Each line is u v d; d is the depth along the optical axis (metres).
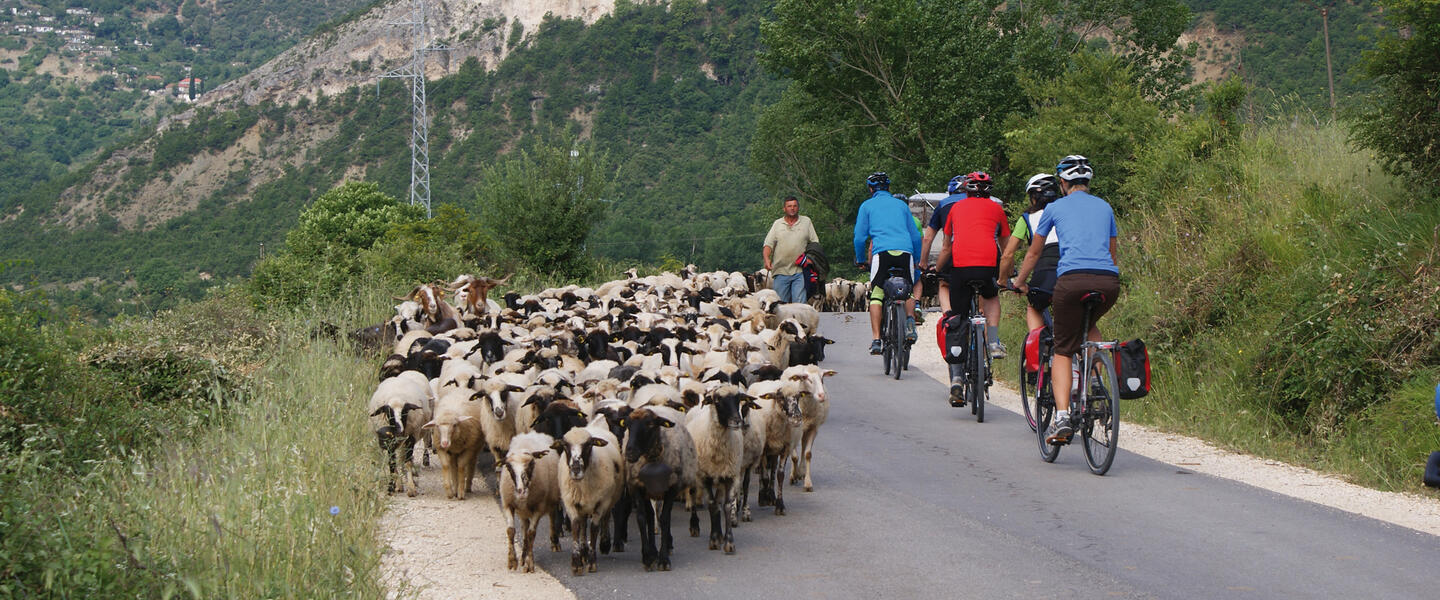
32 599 6.09
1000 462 10.07
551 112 128.50
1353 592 6.17
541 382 9.94
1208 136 19.42
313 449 9.48
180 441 10.61
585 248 34.66
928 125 37.53
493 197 33.28
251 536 6.94
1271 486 8.96
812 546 7.58
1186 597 6.17
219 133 140.62
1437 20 13.69
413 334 14.28
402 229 31.08
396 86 148.12
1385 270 12.05
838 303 30.42
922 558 7.15
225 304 17.53
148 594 6.25
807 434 9.30
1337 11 69.56
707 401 7.61
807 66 39.09
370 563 7.05
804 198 68.81
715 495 7.66
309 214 66.31
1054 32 38.84
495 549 7.89
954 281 12.08
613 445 7.50
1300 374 11.59
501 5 164.50
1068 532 7.60
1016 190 36.84
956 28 37.44
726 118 117.75
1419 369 10.75
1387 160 14.86
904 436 11.46
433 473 10.77
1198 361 13.23
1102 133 23.67
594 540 7.31
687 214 95.50
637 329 14.14
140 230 121.31
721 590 6.69
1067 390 9.51
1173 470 9.62
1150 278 15.62
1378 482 9.13
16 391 9.95
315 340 15.73
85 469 9.43
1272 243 14.38
